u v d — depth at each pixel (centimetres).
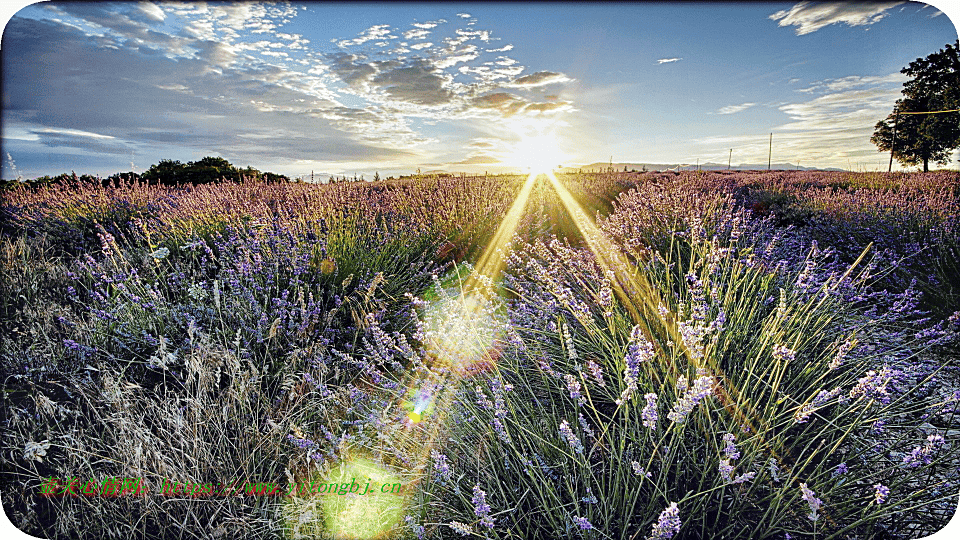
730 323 212
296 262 321
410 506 162
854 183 790
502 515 155
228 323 275
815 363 203
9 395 223
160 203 563
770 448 161
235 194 608
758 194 865
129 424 181
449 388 200
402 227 464
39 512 172
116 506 167
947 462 158
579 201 847
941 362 226
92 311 272
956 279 324
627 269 287
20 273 357
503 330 246
